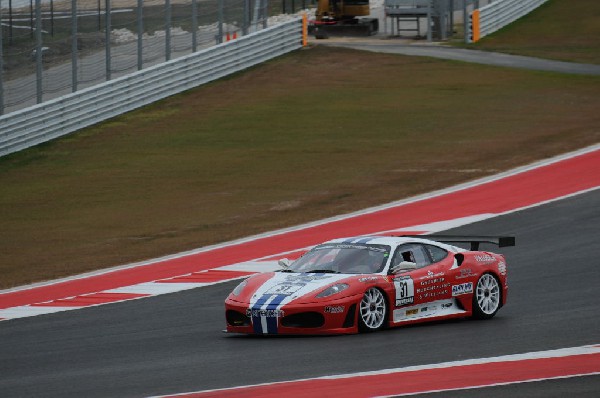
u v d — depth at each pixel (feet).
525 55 521.65
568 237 213.66
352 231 237.25
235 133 390.21
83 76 420.77
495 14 591.78
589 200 250.16
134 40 446.19
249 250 224.74
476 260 144.87
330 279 132.87
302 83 471.21
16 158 376.68
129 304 175.32
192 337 137.49
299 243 228.43
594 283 169.89
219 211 276.41
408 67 492.95
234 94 458.09
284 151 354.74
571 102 406.21
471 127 371.35
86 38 423.64
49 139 397.19
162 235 253.24
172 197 300.81
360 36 595.47
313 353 117.80
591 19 608.19
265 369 109.50
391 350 118.52
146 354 124.88
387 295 133.49
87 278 208.95
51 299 188.34
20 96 393.29
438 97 428.56
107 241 251.39
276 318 128.98
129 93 437.58
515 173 292.61
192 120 417.49
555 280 175.01
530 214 240.32
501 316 145.89
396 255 138.72
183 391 99.04
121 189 318.04
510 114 388.98
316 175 315.17
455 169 306.35
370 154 339.77
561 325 134.51
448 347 119.96
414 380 100.73
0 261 236.84
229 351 122.93
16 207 304.50
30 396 100.83
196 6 475.31
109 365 117.91
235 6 519.19
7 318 169.99
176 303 172.96
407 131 372.38
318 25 590.55
